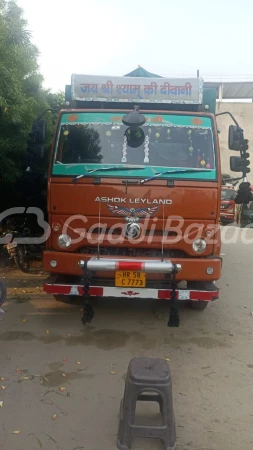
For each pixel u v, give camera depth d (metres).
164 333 5.03
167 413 2.97
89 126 4.96
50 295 6.21
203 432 3.19
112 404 3.53
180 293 4.73
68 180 4.78
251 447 3.04
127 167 4.80
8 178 6.89
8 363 4.16
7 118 6.04
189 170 4.78
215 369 4.19
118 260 4.56
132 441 3.08
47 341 4.69
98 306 5.86
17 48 6.74
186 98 5.20
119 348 4.59
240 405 3.57
